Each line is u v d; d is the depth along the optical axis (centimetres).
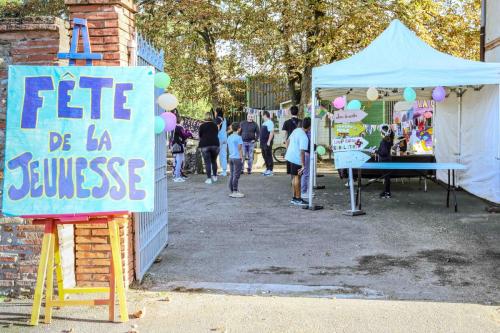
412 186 1427
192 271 651
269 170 1728
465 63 1025
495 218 947
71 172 479
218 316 506
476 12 2042
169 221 963
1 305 532
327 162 2273
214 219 979
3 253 551
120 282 491
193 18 2114
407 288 580
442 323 482
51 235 484
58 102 484
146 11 2194
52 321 493
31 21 528
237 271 650
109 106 486
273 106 2864
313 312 513
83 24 505
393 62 1038
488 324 479
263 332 468
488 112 1129
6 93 539
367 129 2066
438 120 1505
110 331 470
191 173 1831
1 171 545
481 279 608
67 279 554
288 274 636
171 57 2236
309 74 2078
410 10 1892
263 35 2081
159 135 719
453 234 827
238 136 1243
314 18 1955
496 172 1080
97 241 568
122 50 566
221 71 2348
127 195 480
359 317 498
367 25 1880
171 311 519
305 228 890
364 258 701
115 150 482
